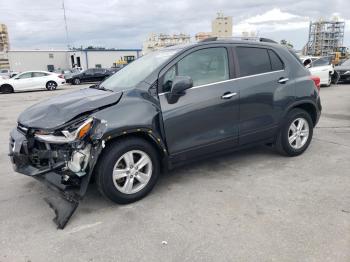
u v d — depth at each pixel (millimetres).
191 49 4059
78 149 3270
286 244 2824
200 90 3990
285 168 4605
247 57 4453
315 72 15078
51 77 21812
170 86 3818
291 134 4992
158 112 3697
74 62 56500
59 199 3592
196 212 3445
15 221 3404
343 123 7504
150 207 3592
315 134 6473
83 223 3312
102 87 4414
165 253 2775
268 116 4609
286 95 4730
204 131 4062
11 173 4832
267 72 4594
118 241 2977
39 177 3629
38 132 3445
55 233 3150
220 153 4336
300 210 3400
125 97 3619
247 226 3129
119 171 3553
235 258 2670
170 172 4578
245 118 4387
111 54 55625
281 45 4957
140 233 3094
